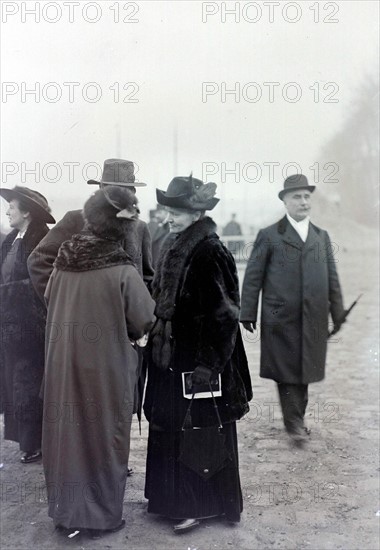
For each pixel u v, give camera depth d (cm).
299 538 296
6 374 394
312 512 319
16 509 329
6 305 386
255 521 312
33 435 384
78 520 292
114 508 298
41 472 376
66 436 291
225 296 285
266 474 363
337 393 490
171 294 294
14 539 299
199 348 286
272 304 418
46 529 308
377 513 318
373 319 700
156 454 305
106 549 289
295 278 416
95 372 288
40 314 381
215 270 286
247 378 314
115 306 289
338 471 363
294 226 418
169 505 302
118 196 291
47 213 392
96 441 291
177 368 296
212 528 307
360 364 555
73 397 290
